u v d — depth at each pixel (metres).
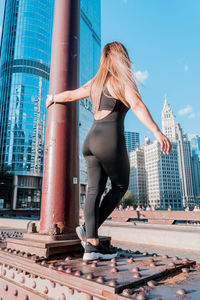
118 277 1.06
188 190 188.50
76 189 2.12
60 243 1.58
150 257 1.63
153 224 7.41
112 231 6.47
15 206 72.06
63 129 2.17
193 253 4.73
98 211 1.54
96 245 1.49
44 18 90.31
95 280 0.99
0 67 88.38
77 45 2.56
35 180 77.44
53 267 1.23
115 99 1.57
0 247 1.85
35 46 85.50
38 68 84.19
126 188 1.64
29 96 80.00
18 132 76.25
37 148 77.94
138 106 1.41
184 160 195.88
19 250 1.68
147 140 185.00
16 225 9.65
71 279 1.06
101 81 1.67
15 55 83.12
